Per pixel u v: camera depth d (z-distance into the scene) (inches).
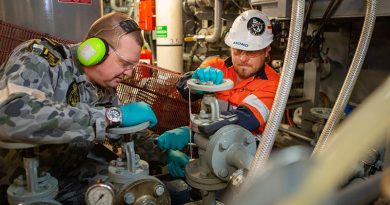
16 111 32.7
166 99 69.2
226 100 59.7
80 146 52.6
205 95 35.0
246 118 48.6
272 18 64.2
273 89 54.6
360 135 9.9
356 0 53.0
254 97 52.6
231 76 62.1
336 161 9.9
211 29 113.0
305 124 78.2
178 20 101.0
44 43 43.7
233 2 93.7
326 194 9.7
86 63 40.0
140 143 54.5
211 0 102.1
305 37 67.5
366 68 77.2
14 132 32.6
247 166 28.9
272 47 72.9
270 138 25.6
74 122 34.5
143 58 101.9
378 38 73.9
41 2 72.1
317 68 77.7
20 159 45.8
